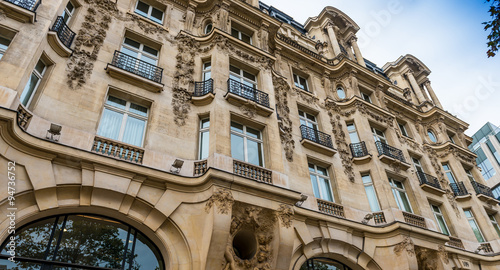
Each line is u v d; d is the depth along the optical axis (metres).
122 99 12.80
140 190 10.51
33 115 9.88
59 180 9.28
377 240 15.02
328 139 18.36
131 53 14.45
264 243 11.31
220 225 10.05
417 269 13.98
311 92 21.11
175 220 10.48
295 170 15.35
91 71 12.35
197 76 15.18
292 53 21.48
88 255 9.34
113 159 10.26
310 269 13.24
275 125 14.60
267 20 19.33
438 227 19.81
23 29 10.47
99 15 14.37
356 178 17.58
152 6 17.27
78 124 10.80
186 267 9.95
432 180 22.05
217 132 12.32
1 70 9.23
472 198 22.55
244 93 14.86
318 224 13.88
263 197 11.63
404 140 23.22
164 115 12.92
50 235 9.08
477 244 20.42
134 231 10.43
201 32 17.33
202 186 11.16
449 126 28.08
